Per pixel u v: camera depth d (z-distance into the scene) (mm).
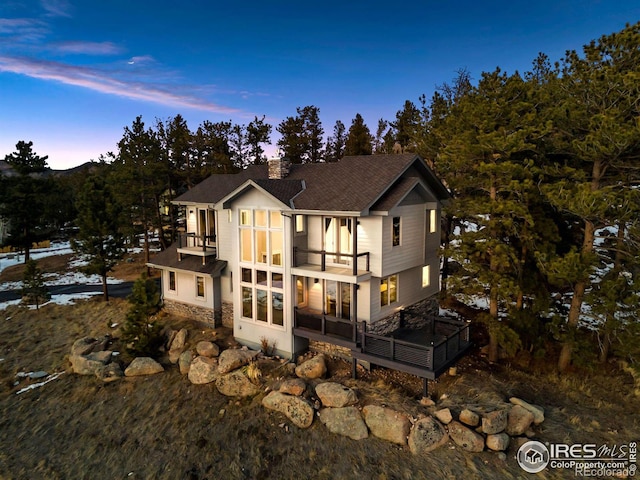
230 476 12594
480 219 18750
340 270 17984
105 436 15227
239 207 20094
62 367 20484
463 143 17297
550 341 19969
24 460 14445
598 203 13422
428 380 16906
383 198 17594
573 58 15750
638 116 13820
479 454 12547
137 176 34281
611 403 15312
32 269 27781
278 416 14789
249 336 20469
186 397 16719
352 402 14523
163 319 24781
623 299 14992
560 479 11586
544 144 17562
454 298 27719
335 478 12133
